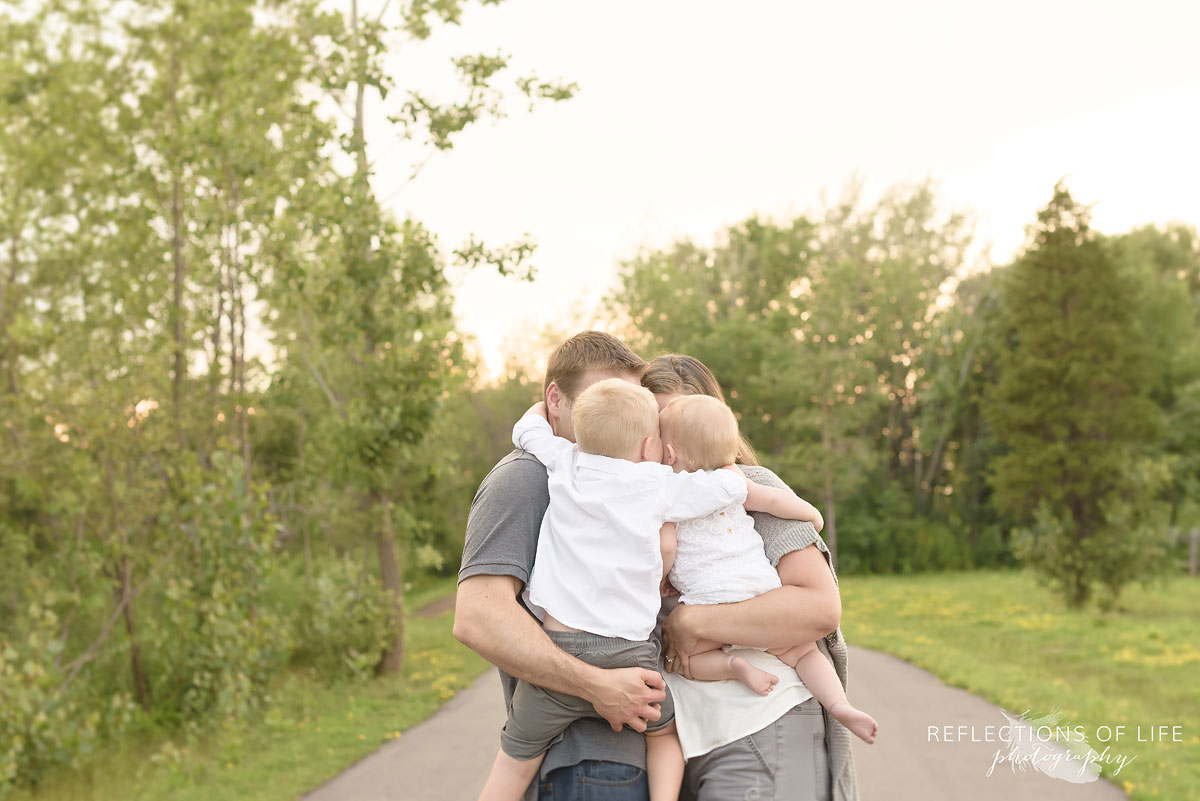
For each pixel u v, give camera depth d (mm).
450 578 38156
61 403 12070
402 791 7371
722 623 2420
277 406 19203
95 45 16094
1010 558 43438
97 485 12875
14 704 9469
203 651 11461
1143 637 16219
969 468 45562
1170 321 44906
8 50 16328
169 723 11781
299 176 13719
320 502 18156
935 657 13727
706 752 2428
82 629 14844
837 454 41188
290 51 13680
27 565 15336
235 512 12547
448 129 13406
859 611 23547
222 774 8320
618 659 2301
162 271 15031
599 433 2488
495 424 42312
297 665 15047
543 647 2266
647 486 2436
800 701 2465
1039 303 25875
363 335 14281
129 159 15055
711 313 51031
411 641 18672
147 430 12664
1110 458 23391
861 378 41312
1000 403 26438
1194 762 7340
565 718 2328
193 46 15492
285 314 15391
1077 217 26281
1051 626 18688
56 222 16516
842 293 42750
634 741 2410
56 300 16547
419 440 14266
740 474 2559
